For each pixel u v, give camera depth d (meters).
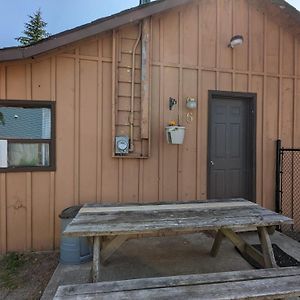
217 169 4.46
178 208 2.96
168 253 3.43
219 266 3.07
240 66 4.48
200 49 4.28
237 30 4.48
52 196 3.74
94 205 3.12
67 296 1.80
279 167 4.59
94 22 3.49
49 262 3.34
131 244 3.71
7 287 2.73
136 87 3.99
